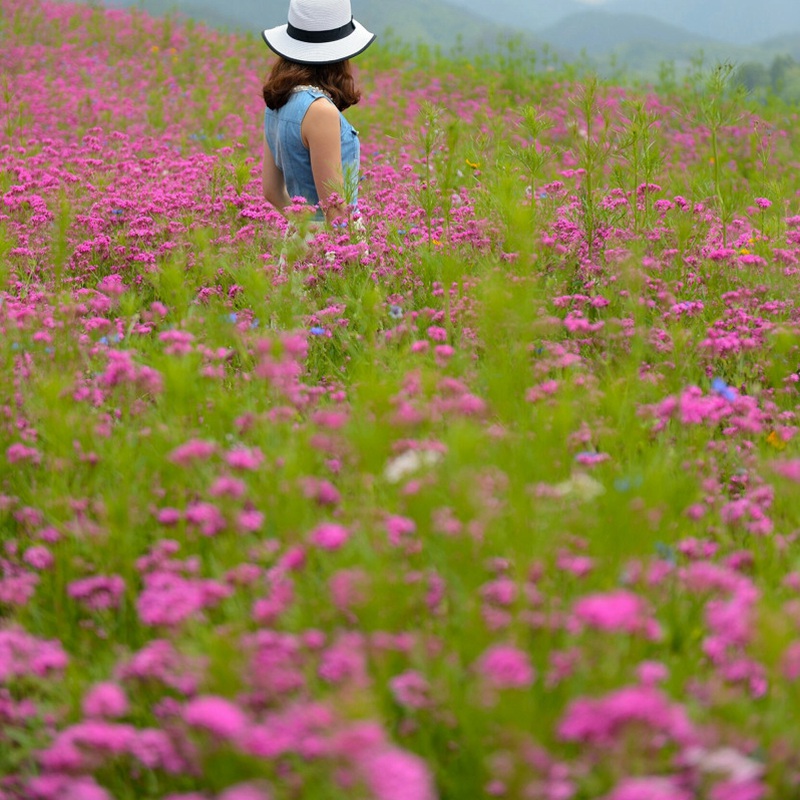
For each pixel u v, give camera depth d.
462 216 6.12
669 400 3.26
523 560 2.11
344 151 5.85
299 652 2.02
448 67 18.62
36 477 3.10
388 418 2.53
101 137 9.61
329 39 5.67
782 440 3.35
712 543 2.74
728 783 1.72
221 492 2.46
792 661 1.70
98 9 21.41
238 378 3.79
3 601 2.49
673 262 5.32
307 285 4.91
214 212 6.17
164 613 2.14
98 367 3.92
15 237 5.68
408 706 2.02
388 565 2.18
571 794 1.80
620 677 1.91
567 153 9.13
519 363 3.21
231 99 14.21
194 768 1.93
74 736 1.83
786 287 5.04
